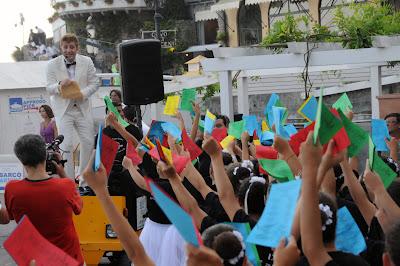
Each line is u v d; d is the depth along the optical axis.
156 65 10.77
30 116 18.56
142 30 41.56
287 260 3.19
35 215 6.04
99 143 4.01
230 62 13.48
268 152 5.70
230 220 5.02
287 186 3.26
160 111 17.98
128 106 11.35
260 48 13.45
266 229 3.26
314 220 3.56
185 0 42.62
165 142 7.38
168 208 3.08
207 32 41.88
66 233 6.17
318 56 12.99
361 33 12.78
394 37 12.55
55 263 4.14
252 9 36.03
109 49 44.34
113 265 10.35
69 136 11.41
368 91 20.91
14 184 6.11
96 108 17.64
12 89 18.41
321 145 3.67
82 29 45.72
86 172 4.04
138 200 9.47
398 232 3.32
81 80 11.52
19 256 4.10
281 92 21.88
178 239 6.79
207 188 5.50
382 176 4.82
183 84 18.75
